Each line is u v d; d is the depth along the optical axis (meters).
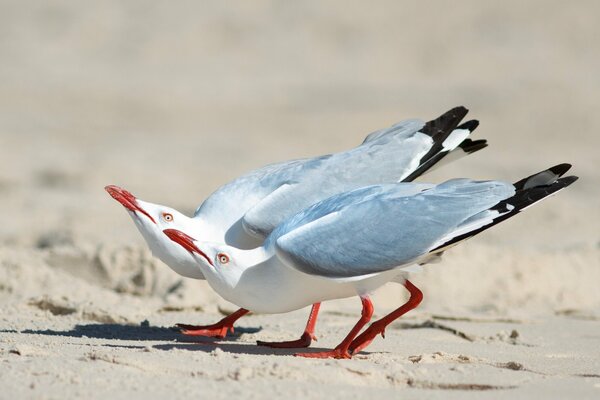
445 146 11.49
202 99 43.00
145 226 10.57
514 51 49.22
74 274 14.48
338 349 9.23
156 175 27.31
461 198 9.08
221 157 31.69
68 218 20.77
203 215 10.71
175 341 10.34
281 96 43.53
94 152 31.92
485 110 40.06
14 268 13.91
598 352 10.45
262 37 52.41
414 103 41.56
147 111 41.03
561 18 51.94
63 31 52.81
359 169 11.05
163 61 49.84
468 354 9.85
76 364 8.22
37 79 45.62
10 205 22.95
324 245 8.87
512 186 9.25
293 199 10.52
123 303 12.66
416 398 7.59
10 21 53.66
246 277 9.20
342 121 39.03
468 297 14.58
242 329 11.38
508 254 15.55
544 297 14.84
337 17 53.69
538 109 39.91
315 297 9.28
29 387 7.48
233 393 7.44
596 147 34.88
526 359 9.70
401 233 8.93
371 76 47.47
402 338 10.96
